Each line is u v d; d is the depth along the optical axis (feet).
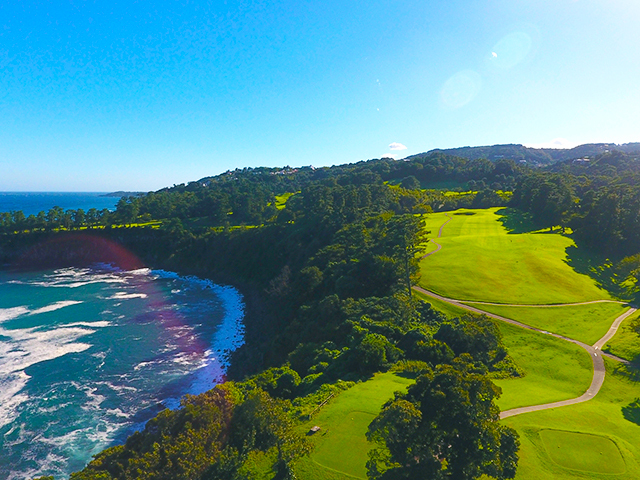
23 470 110.73
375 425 57.36
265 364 178.40
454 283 202.08
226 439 67.46
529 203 396.57
